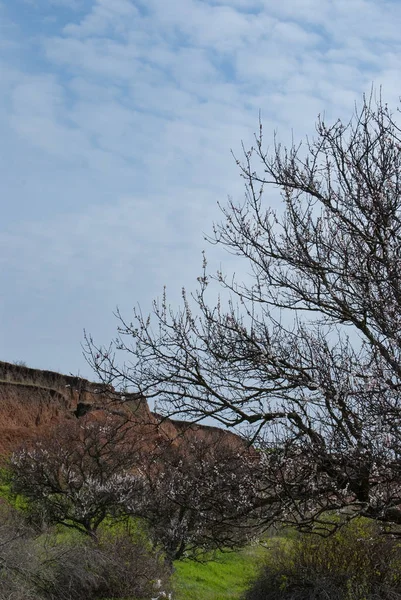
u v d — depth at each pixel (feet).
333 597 51.42
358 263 30.48
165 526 52.13
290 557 56.70
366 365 28.91
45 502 62.95
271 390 30.99
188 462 38.50
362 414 27.73
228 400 31.99
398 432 26.55
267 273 32.68
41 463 63.93
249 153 33.37
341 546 54.13
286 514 30.86
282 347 31.73
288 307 32.60
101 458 63.77
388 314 27.81
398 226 29.27
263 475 30.40
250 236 32.83
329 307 30.99
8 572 43.88
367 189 30.58
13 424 99.60
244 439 31.12
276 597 54.75
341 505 28.81
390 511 29.14
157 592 51.98
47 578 45.70
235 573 67.51
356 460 27.40
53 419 104.47
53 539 51.34
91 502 61.11
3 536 46.73
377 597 50.03
